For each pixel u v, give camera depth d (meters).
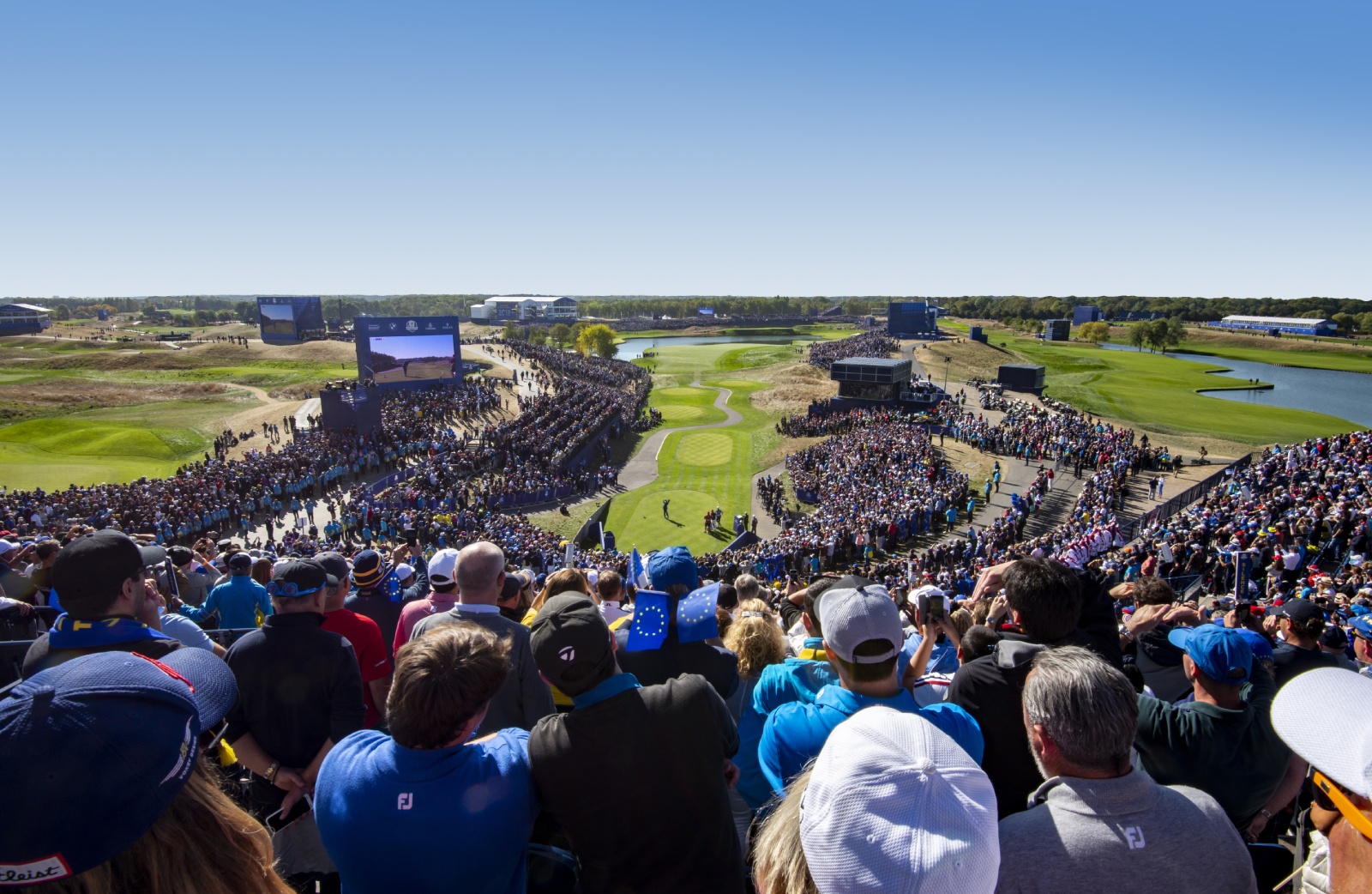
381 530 39.00
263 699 4.55
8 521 32.72
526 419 65.38
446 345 79.44
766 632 6.45
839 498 45.94
